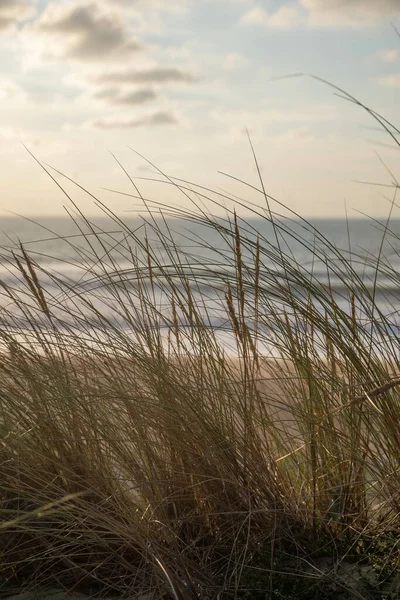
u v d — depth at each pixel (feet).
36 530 7.82
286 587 7.74
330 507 8.84
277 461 9.61
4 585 8.27
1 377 9.04
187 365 9.62
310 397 9.14
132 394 8.96
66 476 8.59
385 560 7.93
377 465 8.29
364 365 8.96
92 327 9.57
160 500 8.35
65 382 9.08
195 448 8.73
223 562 8.37
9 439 8.50
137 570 7.92
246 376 9.29
